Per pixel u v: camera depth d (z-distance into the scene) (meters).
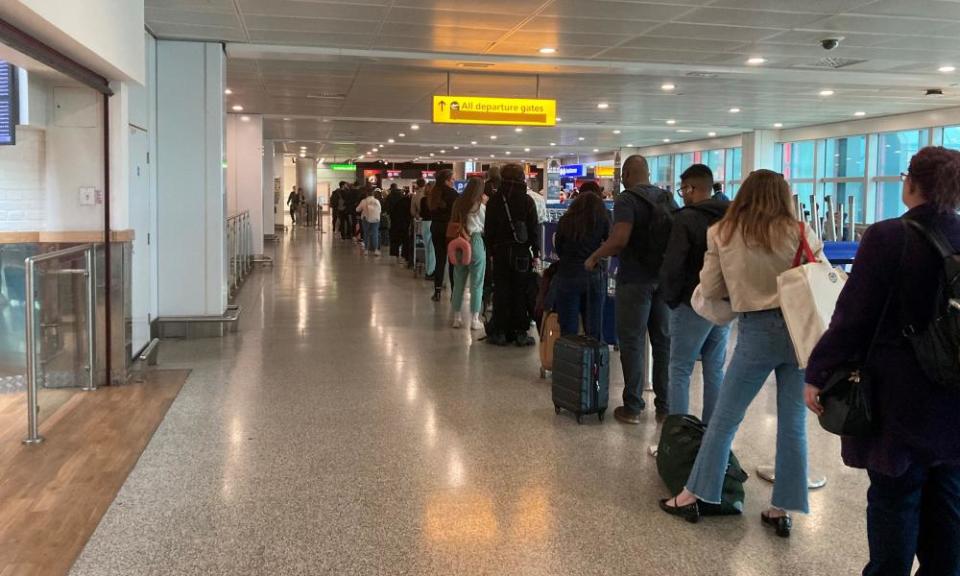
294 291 11.78
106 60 4.93
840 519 3.50
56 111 5.63
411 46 8.52
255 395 5.55
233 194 16.84
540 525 3.40
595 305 5.83
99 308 5.75
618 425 4.90
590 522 3.44
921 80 10.90
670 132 22.00
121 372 5.82
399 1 6.57
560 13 7.04
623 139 24.86
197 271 8.01
